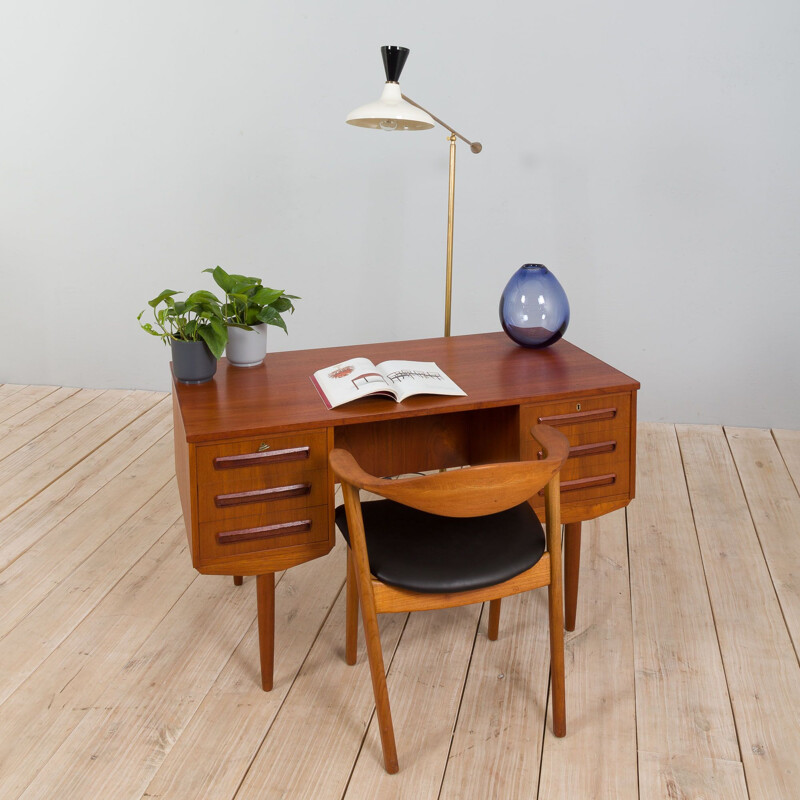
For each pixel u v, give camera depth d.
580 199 3.64
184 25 3.61
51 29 3.66
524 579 1.84
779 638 2.30
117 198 3.87
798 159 3.49
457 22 3.49
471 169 3.66
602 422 2.17
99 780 1.82
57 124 3.79
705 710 2.03
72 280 4.01
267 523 1.96
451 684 2.12
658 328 3.76
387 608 1.79
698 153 3.53
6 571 2.59
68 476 3.22
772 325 3.70
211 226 3.87
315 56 3.59
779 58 3.39
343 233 3.81
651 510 3.01
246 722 1.99
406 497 1.64
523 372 2.27
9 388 4.15
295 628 2.35
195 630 2.33
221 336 2.11
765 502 3.07
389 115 2.33
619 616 2.40
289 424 1.90
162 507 3.00
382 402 2.05
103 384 4.16
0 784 1.80
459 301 3.85
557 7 3.42
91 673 2.15
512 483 1.67
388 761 1.83
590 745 1.92
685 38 3.40
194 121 3.73
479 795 1.78
